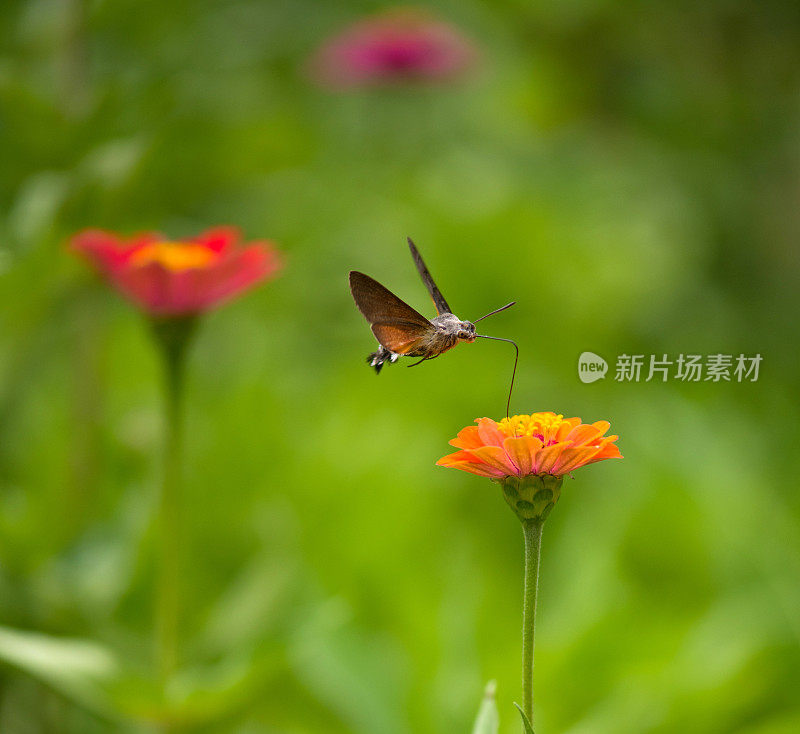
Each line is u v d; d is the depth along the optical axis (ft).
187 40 5.93
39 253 4.66
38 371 5.89
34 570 4.70
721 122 9.94
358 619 4.78
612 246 7.95
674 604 4.83
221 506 5.08
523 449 3.71
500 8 10.35
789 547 5.07
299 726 4.61
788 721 4.39
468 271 7.54
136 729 4.63
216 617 4.66
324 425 5.89
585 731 4.40
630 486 5.41
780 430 6.54
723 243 9.55
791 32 9.87
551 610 4.78
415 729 4.49
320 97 8.87
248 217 6.10
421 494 5.43
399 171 8.41
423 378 6.84
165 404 4.40
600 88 10.36
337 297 7.27
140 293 4.32
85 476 5.15
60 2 5.32
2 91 4.83
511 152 9.60
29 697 4.79
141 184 4.99
